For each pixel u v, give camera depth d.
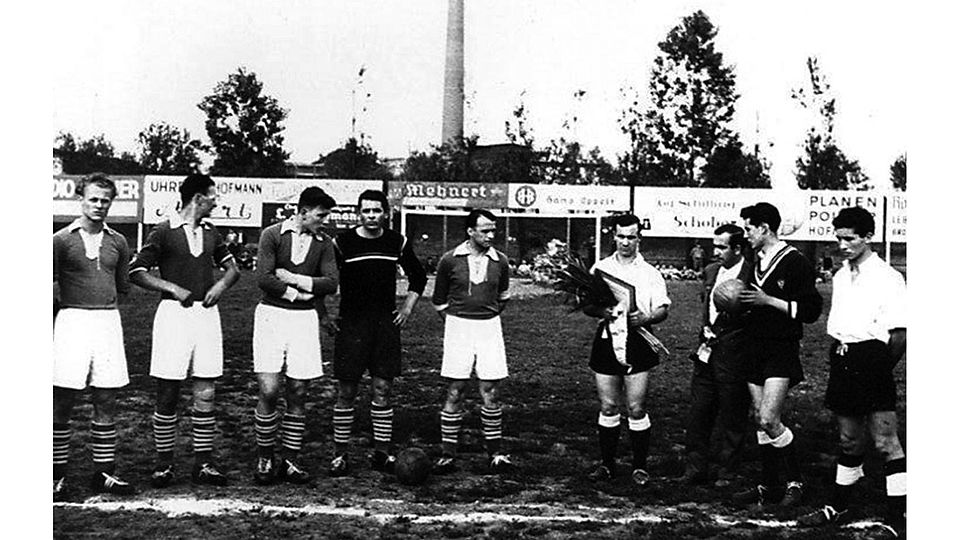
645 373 6.59
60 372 5.86
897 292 5.46
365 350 6.61
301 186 13.00
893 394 5.57
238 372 9.97
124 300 12.73
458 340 6.80
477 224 6.72
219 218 12.91
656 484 6.63
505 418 8.56
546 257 6.91
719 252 6.37
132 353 10.32
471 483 6.60
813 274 5.93
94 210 5.85
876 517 5.83
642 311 6.54
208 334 6.33
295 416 6.50
